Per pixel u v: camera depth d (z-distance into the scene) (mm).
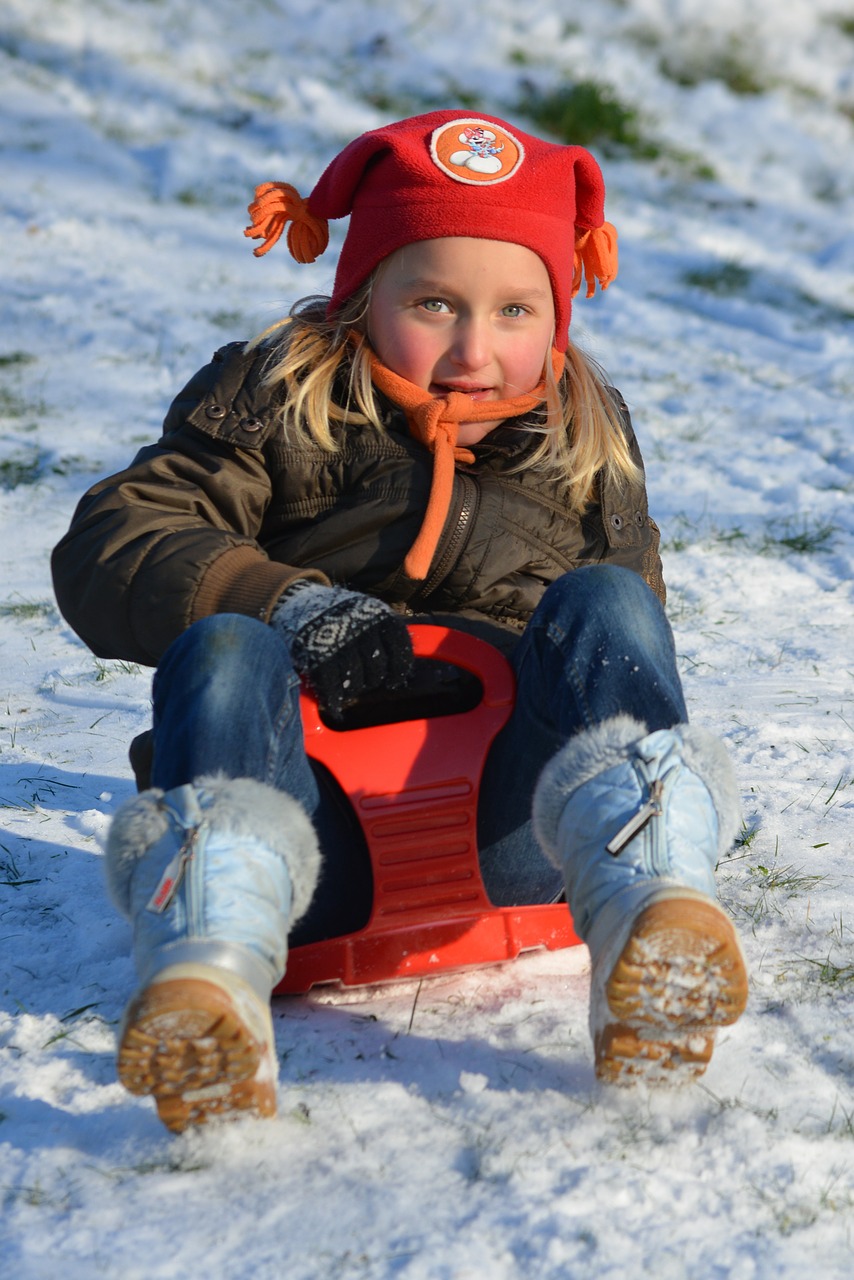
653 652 2818
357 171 3414
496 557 3361
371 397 3336
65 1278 2141
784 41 21391
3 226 13500
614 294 13836
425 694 3164
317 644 2783
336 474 3324
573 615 2848
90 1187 2365
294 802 2586
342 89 18453
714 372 11438
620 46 20672
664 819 2518
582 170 3607
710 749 2664
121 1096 2648
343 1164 2404
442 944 2943
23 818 4113
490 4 20875
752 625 6195
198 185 15328
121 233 13742
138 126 16703
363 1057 2750
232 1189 2346
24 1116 2582
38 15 18516
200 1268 2162
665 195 17484
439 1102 2582
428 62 19500
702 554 7254
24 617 6227
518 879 3141
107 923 3389
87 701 5266
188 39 18859
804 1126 2510
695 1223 2264
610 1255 2180
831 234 16906
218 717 2615
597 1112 2529
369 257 3324
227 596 2939
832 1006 2945
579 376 3588
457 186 3242
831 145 19625
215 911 2375
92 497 3236
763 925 3330
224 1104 2350
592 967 2453
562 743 2793
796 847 3787
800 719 4867
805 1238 2238
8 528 7465
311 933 3051
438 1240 2201
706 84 20281
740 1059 2725
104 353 10641
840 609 6418
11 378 10047
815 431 9844
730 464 9000
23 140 15766
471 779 2990
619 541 3523
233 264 13336
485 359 3277
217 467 3260
